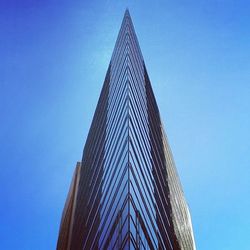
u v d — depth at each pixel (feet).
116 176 137.59
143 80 217.77
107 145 179.93
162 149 231.91
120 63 199.72
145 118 188.44
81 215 229.04
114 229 118.11
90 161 239.91
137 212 116.88
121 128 151.12
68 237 299.17
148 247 122.11
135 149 140.77
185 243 246.47
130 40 206.08
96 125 245.45
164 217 176.04
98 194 174.40
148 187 151.43
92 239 163.73
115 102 183.62
